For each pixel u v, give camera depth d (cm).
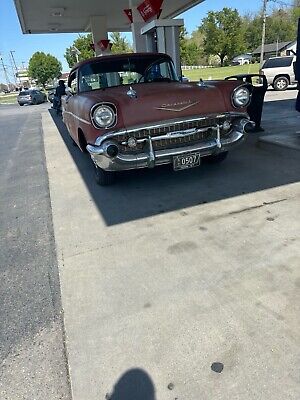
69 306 242
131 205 400
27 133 1142
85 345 205
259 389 166
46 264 302
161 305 230
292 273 246
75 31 1769
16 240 356
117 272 274
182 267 269
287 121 772
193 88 392
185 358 187
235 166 493
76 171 584
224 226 324
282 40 6681
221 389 168
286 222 317
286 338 192
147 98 364
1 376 193
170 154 378
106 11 1340
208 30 6309
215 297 231
